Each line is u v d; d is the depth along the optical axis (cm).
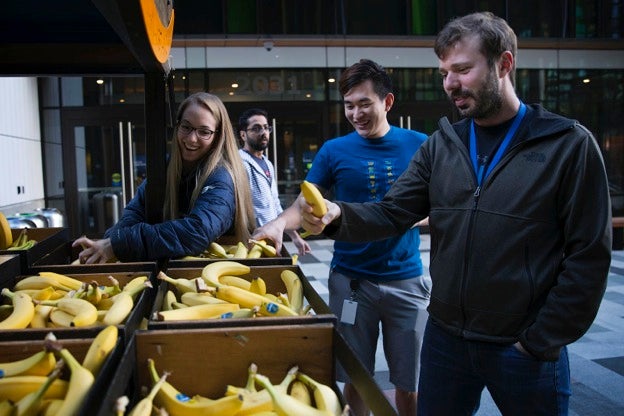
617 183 1077
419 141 297
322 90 1017
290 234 325
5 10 230
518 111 192
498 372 189
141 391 136
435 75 1039
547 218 180
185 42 981
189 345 141
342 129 1026
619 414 332
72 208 980
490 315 189
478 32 181
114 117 977
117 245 232
